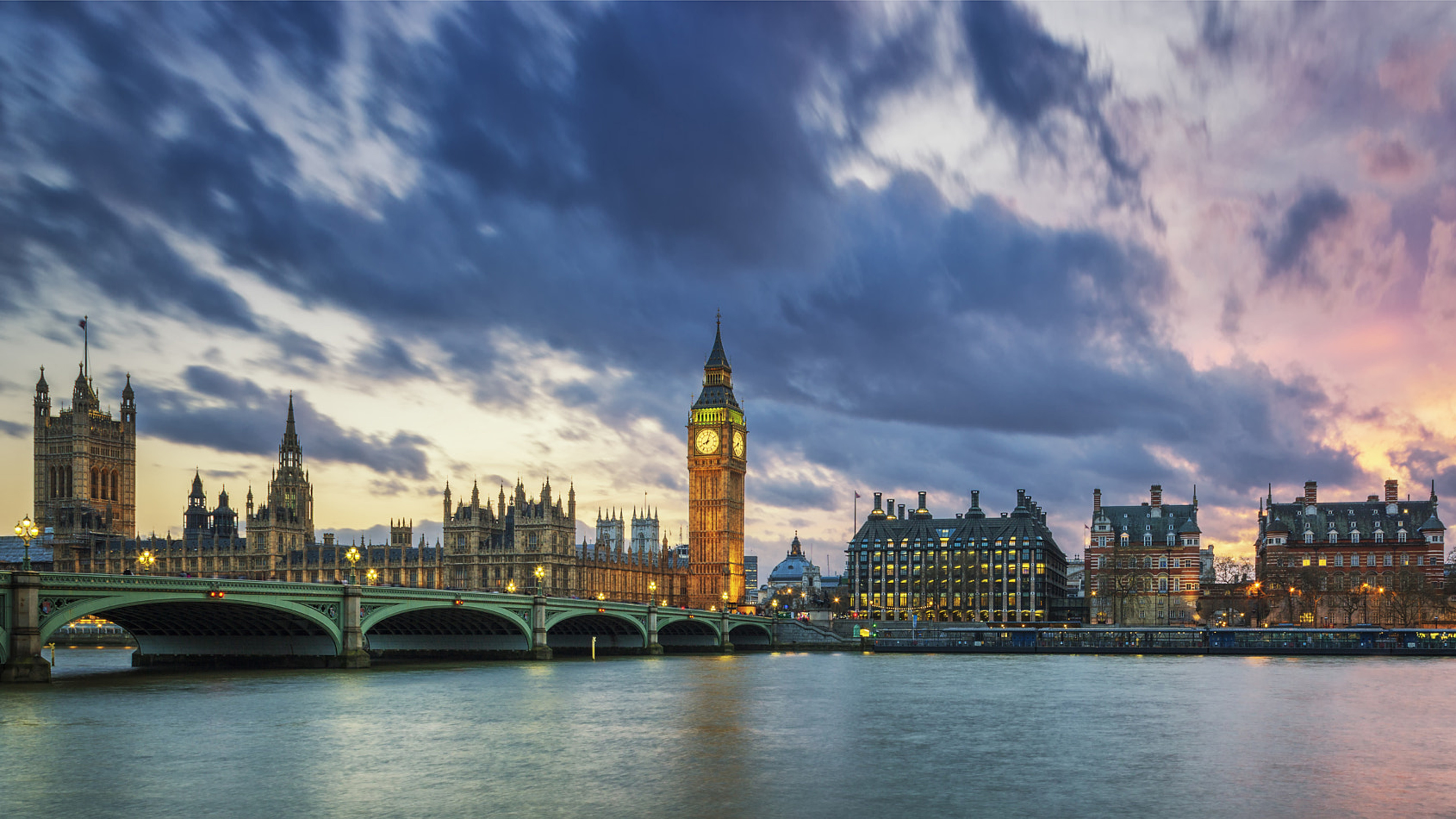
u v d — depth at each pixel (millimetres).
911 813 62906
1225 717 105500
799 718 103500
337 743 83188
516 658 183250
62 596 107875
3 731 86188
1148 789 69875
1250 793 68500
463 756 78625
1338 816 62812
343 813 61188
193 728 88625
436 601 157750
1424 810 64312
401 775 71500
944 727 97625
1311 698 123750
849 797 66812
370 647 191875
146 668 149000
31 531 106250
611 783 70125
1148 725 99312
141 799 63906
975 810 63750
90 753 77562
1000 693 129625
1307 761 80250
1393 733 94625
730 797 66438
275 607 130750
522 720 97750
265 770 72312
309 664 146750
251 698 109500
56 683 122250
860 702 118125
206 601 121500
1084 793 68500
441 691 121250
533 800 64750
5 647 104062
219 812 61062
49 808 61781
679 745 85375
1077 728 97062
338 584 145375
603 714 103562
